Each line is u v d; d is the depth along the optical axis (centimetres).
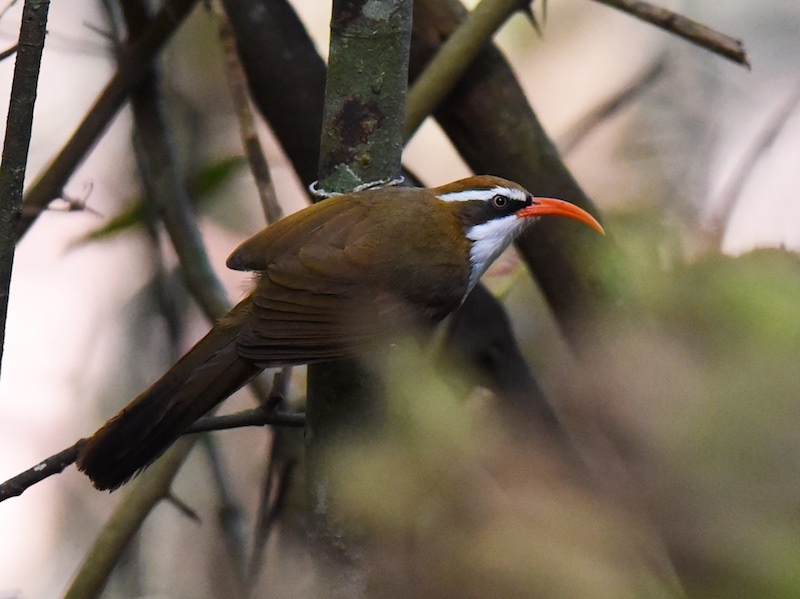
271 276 618
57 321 1153
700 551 181
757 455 178
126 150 1166
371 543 254
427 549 224
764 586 174
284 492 795
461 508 226
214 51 1162
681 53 1020
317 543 540
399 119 630
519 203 713
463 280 682
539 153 782
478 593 212
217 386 607
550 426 248
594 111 959
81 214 1172
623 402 197
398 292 634
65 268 1173
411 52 819
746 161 597
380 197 654
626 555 201
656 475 190
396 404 263
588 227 727
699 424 183
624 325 224
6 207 516
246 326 606
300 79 832
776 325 177
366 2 603
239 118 745
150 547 1059
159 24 827
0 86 1131
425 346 650
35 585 1113
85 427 1124
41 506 1154
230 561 870
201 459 1112
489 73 779
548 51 1232
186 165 1099
